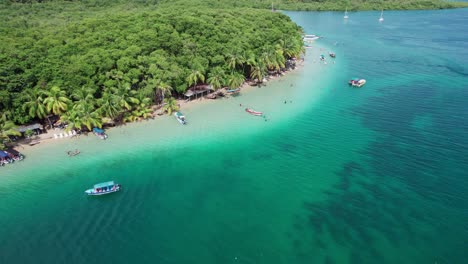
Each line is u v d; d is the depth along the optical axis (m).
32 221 49.81
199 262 43.22
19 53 74.81
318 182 57.78
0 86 68.06
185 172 61.06
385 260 42.88
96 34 87.69
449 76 108.81
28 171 61.06
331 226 48.44
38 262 43.22
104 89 76.69
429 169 59.75
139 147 68.62
